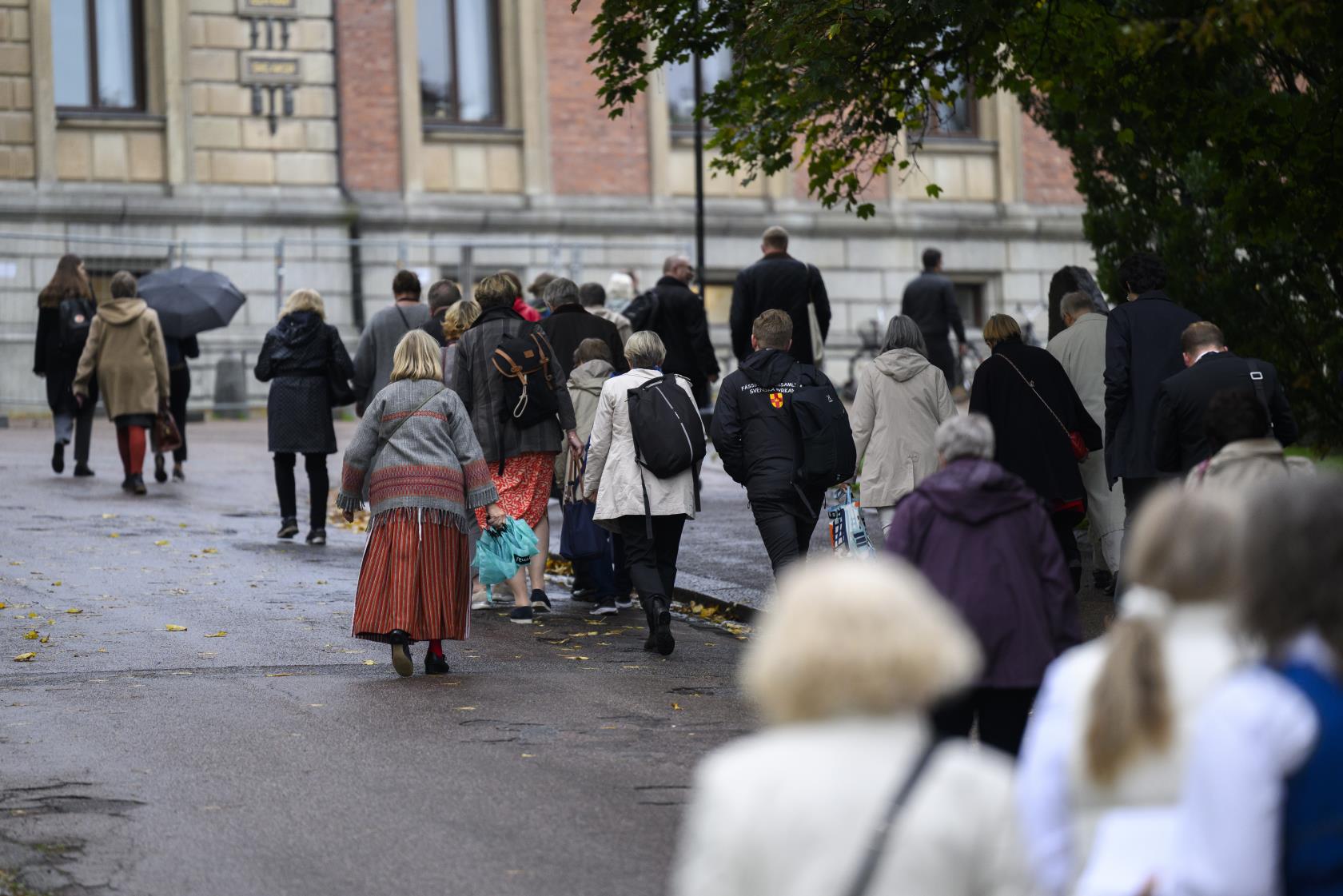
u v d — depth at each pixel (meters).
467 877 17.69
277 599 35.72
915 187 104.12
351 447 28.28
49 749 23.09
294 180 93.69
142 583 37.16
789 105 37.06
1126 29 25.12
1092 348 34.19
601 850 18.59
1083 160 43.41
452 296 41.69
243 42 92.69
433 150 97.19
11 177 88.56
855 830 8.41
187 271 63.41
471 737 23.94
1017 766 17.45
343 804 20.44
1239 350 40.72
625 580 35.72
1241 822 8.96
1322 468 40.28
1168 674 10.61
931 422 30.91
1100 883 10.63
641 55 41.12
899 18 32.12
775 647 8.62
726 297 101.44
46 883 17.56
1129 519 30.31
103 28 91.06
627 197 100.06
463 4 98.38
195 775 21.77
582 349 37.03
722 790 8.58
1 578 37.22
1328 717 9.02
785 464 29.94
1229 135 31.52
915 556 17.36
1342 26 25.00
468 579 28.59
